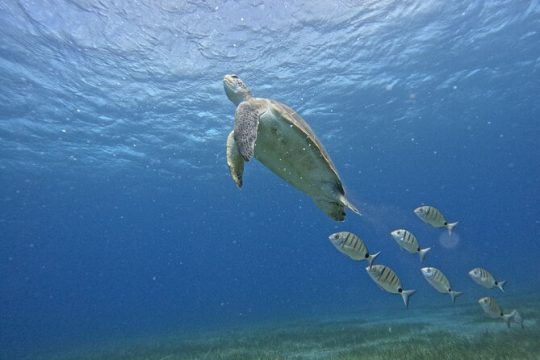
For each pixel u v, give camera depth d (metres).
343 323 20.50
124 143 29.84
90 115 23.88
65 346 28.81
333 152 39.75
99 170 37.03
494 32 20.70
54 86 19.75
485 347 8.20
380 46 20.00
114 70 18.69
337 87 24.16
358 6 16.31
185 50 17.52
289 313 38.31
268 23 16.36
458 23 19.09
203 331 26.84
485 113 35.09
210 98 22.84
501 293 27.69
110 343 25.66
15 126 24.52
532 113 37.19
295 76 21.58
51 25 14.88
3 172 34.56
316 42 18.45
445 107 31.67
